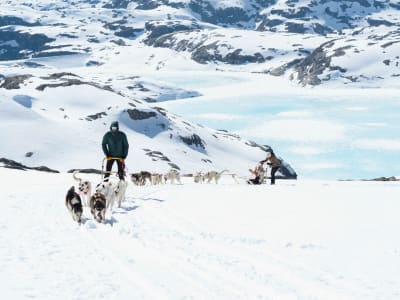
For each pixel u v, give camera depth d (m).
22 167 47.53
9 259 10.45
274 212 16.95
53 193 21.52
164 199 20.11
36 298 8.12
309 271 10.03
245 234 13.41
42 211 16.56
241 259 10.94
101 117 127.38
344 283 9.24
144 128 127.12
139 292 8.57
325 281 9.37
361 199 20.31
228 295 8.53
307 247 12.04
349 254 11.32
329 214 16.50
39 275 9.42
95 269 9.93
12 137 108.56
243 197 20.83
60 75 161.50
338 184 32.12
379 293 8.66
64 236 12.90
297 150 170.62
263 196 21.22
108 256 11.02
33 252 11.12
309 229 14.06
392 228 14.12
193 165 112.56
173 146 120.38
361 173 145.50
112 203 16.95
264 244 12.33
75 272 9.67
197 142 128.25
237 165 123.81
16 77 156.38
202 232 13.58
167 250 11.69
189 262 10.66
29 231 13.29
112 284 8.97
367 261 10.72
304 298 8.42
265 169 30.92
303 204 18.80
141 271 9.88
